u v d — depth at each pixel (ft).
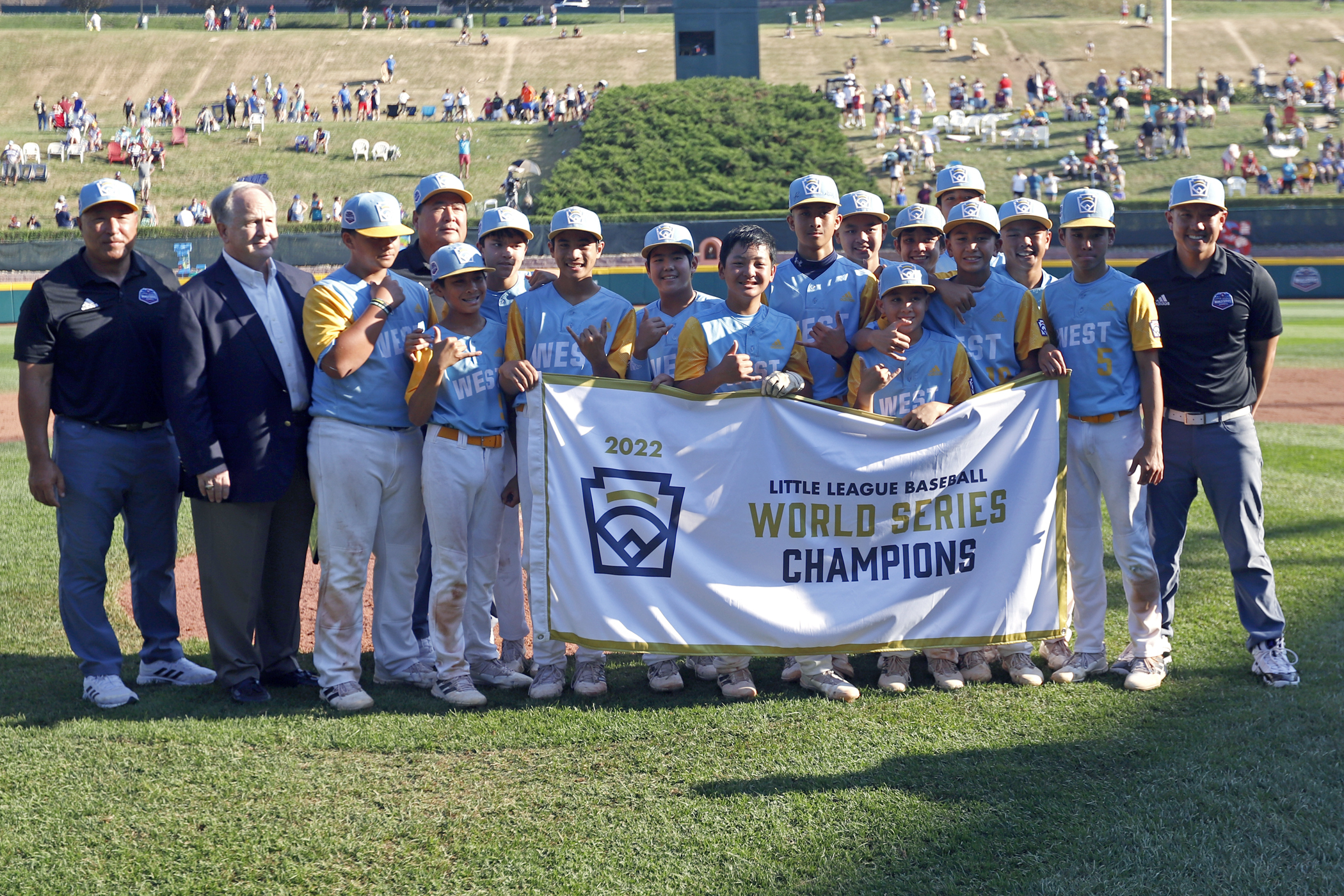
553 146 137.39
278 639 16.26
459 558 15.21
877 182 122.83
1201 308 15.42
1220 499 15.66
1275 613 15.42
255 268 15.52
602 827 11.29
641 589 15.08
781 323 15.78
